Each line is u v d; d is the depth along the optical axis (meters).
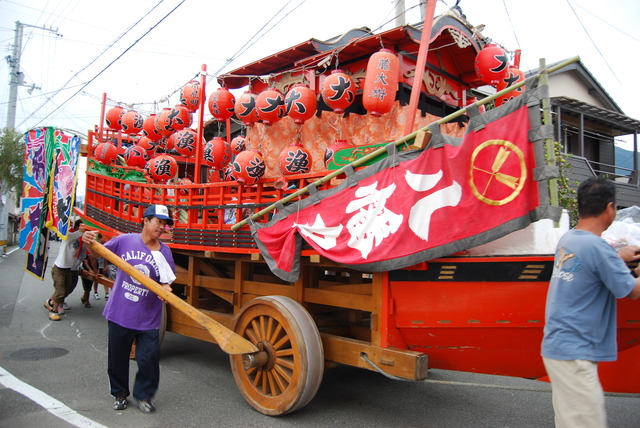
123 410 4.13
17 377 4.93
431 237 3.26
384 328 3.66
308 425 3.94
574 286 2.44
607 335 2.46
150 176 6.67
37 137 6.59
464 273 3.27
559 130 10.77
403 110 5.23
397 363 3.52
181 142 6.52
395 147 3.56
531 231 3.18
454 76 6.13
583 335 2.40
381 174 3.64
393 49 5.20
